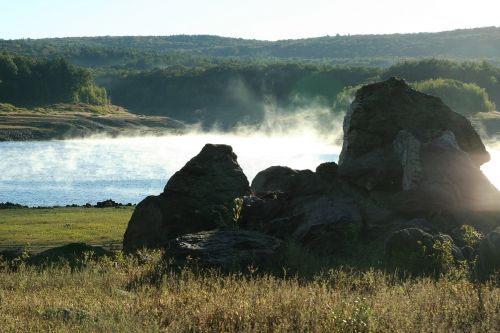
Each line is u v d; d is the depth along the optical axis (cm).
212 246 1672
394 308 1111
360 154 2461
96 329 1038
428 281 1398
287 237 1928
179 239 1712
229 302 1184
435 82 17962
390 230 1953
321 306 1138
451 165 2258
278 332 1025
